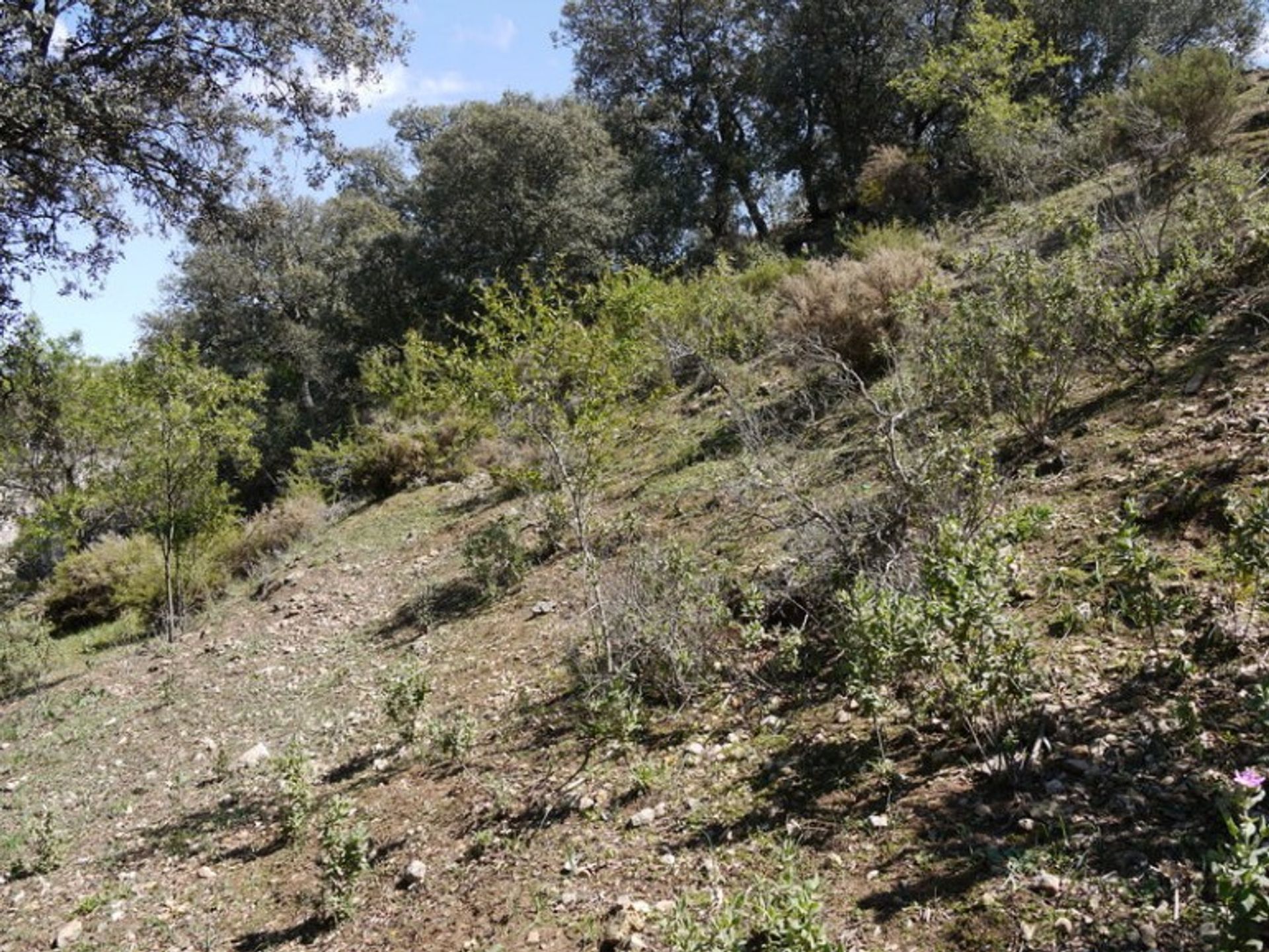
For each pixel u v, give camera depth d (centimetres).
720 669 493
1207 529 407
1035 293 568
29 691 1146
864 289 906
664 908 312
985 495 429
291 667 893
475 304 2945
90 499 1441
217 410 1327
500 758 510
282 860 480
